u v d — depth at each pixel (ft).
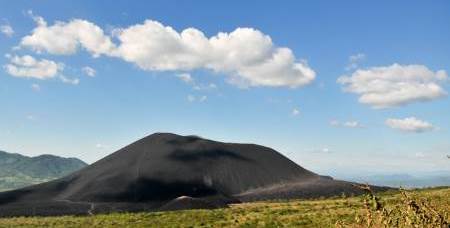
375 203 27.66
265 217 283.38
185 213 349.00
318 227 203.72
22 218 460.96
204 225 272.51
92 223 355.56
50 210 618.85
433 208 26.81
